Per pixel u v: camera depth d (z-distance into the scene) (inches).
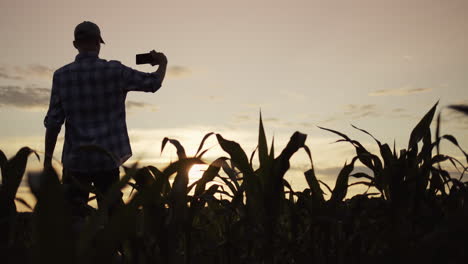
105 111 126.2
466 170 68.9
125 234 38.6
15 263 45.9
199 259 80.7
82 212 72.0
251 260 72.8
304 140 57.2
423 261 44.8
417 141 69.2
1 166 56.2
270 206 63.0
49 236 31.4
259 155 64.3
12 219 54.8
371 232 69.6
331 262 71.9
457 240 42.3
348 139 72.8
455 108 45.6
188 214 65.5
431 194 70.1
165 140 63.1
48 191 31.6
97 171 122.0
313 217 70.7
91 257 36.6
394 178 65.2
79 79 125.9
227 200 74.7
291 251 71.3
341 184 70.9
